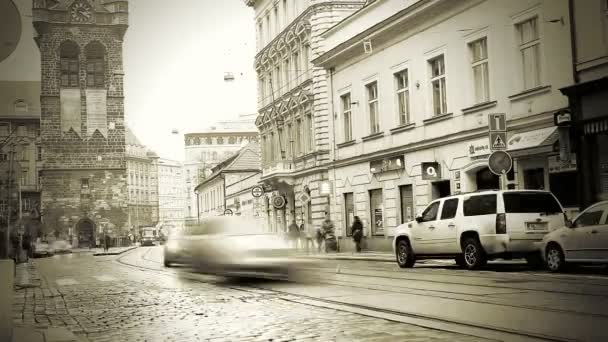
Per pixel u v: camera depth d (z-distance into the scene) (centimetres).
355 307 1109
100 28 8688
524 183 2314
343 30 3647
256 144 8100
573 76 2086
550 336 768
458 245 1839
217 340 848
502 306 1037
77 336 936
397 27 3039
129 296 1509
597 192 2034
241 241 1734
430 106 2859
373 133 3366
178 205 15675
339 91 3728
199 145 15638
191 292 1548
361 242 3456
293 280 1667
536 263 1825
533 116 2255
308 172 4166
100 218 8688
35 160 9019
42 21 8431
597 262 1473
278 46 4750
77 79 8656
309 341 806
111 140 8762
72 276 2391
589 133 2016
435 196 2855
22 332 960
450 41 2694
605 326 820
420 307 1069
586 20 2038
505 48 2380
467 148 2583
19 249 4162
